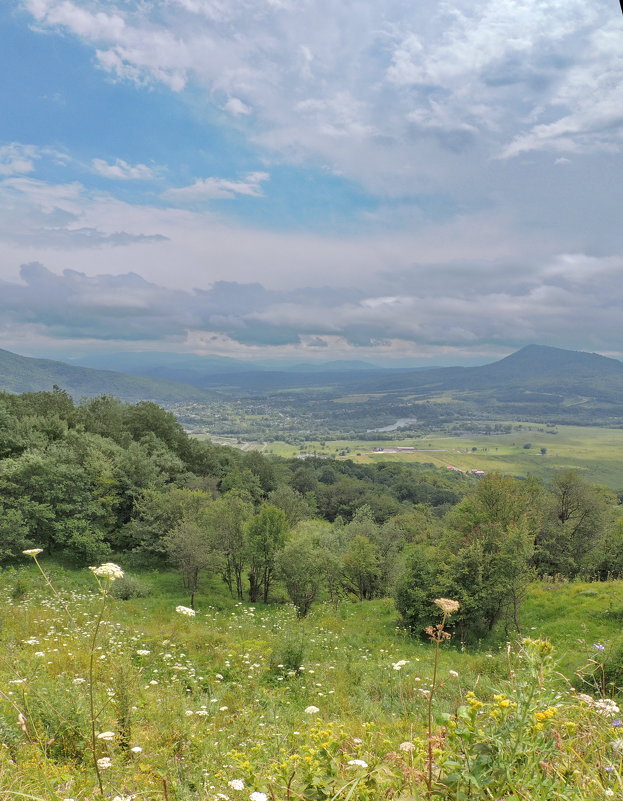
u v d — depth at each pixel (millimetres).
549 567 39750
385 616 29734
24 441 45125
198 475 68375
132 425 66875
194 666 10438
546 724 2299
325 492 113062
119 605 21672
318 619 27000
